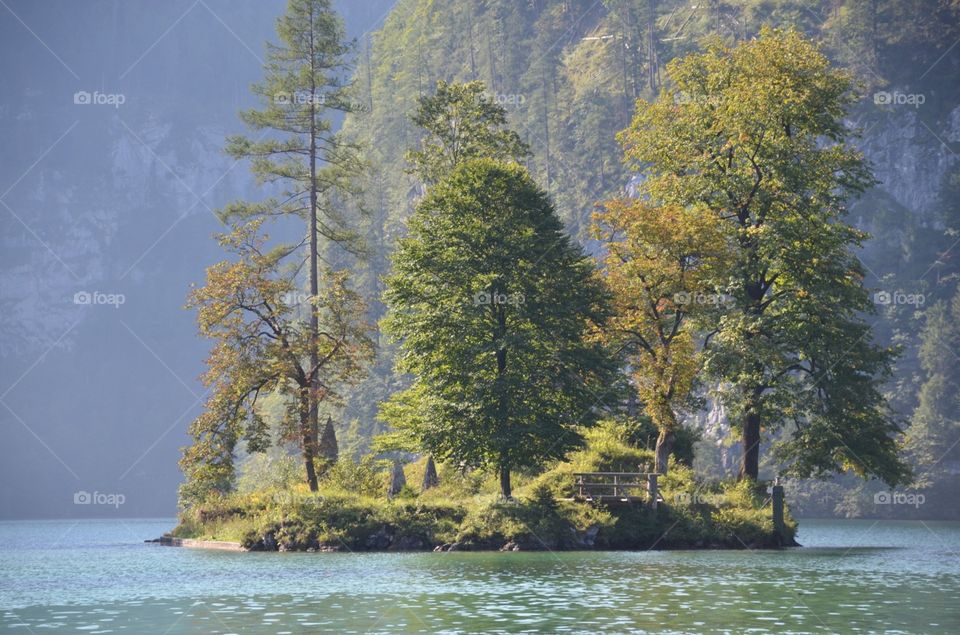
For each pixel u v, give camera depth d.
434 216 60.12
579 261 59.75
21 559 57.97
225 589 36.47
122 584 39.19
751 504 58.12
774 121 61.34
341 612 30.02
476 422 55.50
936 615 29.06
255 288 63.03
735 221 64.56
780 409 61.09
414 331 57.88
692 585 36.44
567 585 36.44
